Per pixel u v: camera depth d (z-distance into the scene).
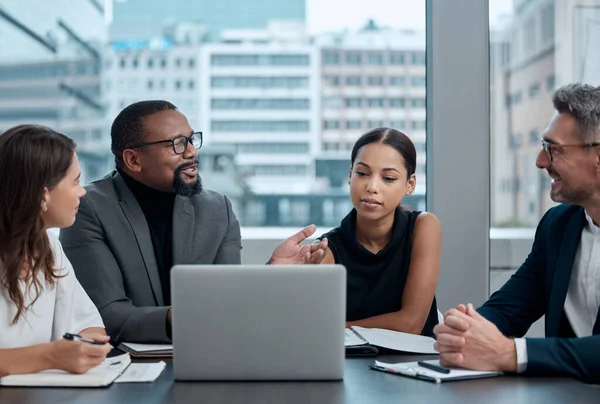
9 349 1.56
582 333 1.95
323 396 1.40
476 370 1.58
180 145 2.28
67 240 2.21
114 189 2.29
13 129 1.77
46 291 1.87
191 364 1.52
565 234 1.99
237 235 2.44
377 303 2.27
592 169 1.87
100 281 2.17
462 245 3.08
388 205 2.22
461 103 3.07
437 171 3.08
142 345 1.90
